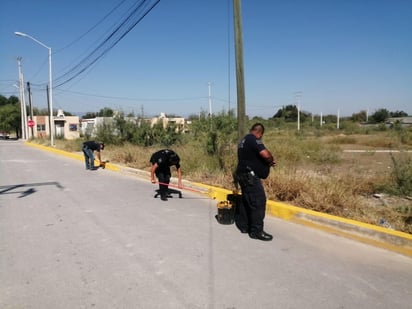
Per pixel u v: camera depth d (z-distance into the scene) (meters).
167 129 18.36
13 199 7.72
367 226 4.80
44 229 5.45
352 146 20.75
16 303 3.22
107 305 3.18
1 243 4.82
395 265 4.06
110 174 12.02
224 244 4.74
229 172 8.88
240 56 7.52
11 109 56.75
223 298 3.29
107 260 4.20
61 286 3.55
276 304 3.19
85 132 26.75
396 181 7.19
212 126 10.95
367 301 3.25
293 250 4.52
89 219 6.02
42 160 17.59
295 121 84.06
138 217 6.14
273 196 6.64
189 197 7.83
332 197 6.00
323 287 3.52
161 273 3.83
